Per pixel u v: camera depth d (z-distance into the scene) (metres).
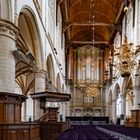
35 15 17.33
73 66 47.75
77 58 48.00
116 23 37.31
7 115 10.23
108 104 45.41
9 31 11.36
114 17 38.09
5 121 10.11
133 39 28.52
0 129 9.50
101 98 46.59
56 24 29.88
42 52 19.86
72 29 45.44
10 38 11.45
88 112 46.31
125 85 33.84
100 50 47.94
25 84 28.50
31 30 18.59
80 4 38.16
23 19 17.70
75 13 40.38
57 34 31.27
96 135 14.63
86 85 46.78
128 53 22.03
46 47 21.80
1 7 11.45
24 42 19.78
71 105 46.38
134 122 24.53
